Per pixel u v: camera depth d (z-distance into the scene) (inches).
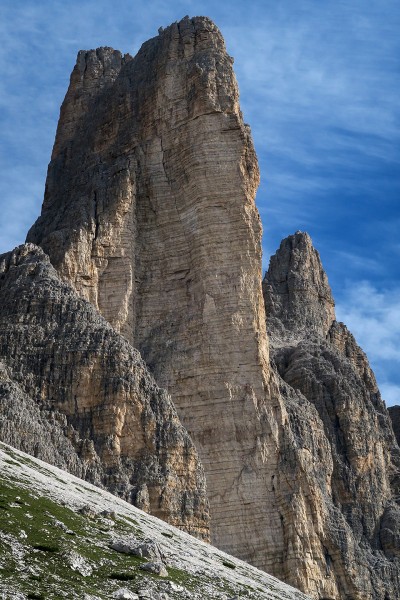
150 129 6033.5
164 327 5654.5
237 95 5979.3
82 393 4950.8
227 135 5851.4
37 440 4525.1
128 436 4916.3
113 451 4832.7
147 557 3107.8
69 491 3715.6
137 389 5002.5
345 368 6820.9
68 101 6702.8
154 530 3789.4
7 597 2480.3
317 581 5324.8
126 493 4709.6
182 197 5841.5
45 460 4488.2
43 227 5940.0
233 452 5369.1
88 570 2819.9
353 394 6643.7
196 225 5728.3
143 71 6289.4
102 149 6190.9
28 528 2957.7
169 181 5920.3
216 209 5728.3
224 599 3024.1
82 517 3324.3
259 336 5551.2
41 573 2691.9
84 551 2947.8
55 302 5191.9
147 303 5728.3
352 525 6210.6
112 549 3090.6
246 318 5565.9
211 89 5915.4
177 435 4975.4
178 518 4793.3
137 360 5132.9
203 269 5654.5
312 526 5374.0
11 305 5191.9
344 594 5516.7
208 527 4867.1
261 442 5383.9
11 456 3922.2
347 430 6510.8
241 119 5974.4
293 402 6186.0
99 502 3801.7
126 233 5753.0
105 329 5142.7
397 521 6309.1
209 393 5447.8
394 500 6614.2
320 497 5521.7
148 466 4845.0
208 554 3909.9
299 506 5329.7
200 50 6112.2
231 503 5280.5
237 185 5762.8
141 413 4960.6
